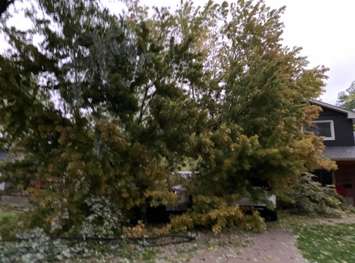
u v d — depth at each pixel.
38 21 6.12
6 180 6.40
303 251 5.62
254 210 7.82
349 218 9.55
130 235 6.04
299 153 7.85
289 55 9.82
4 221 5.94
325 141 14.60
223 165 7.17
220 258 5.10
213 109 8.35
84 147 6.28
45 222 5.67
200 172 7.64
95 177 6.20
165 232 6.57
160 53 6.95
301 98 9.15
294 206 10.45
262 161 7.46
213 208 7.21
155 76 6.77
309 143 7.98
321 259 5.16
